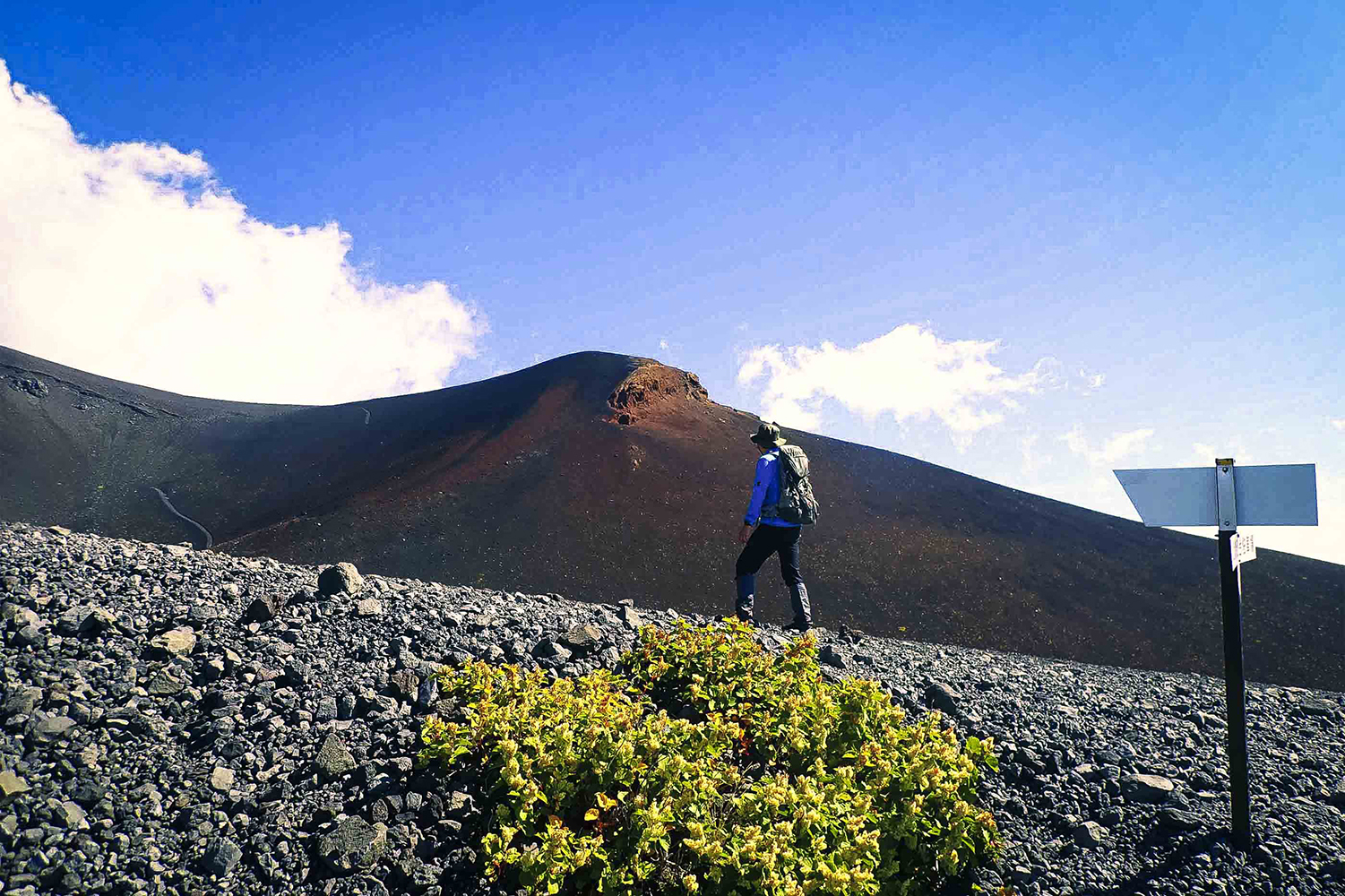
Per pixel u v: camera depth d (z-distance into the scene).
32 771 3.36
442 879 3.38
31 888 2.88
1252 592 20.59
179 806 3.43
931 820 4.04
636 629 6.48
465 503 26.45
